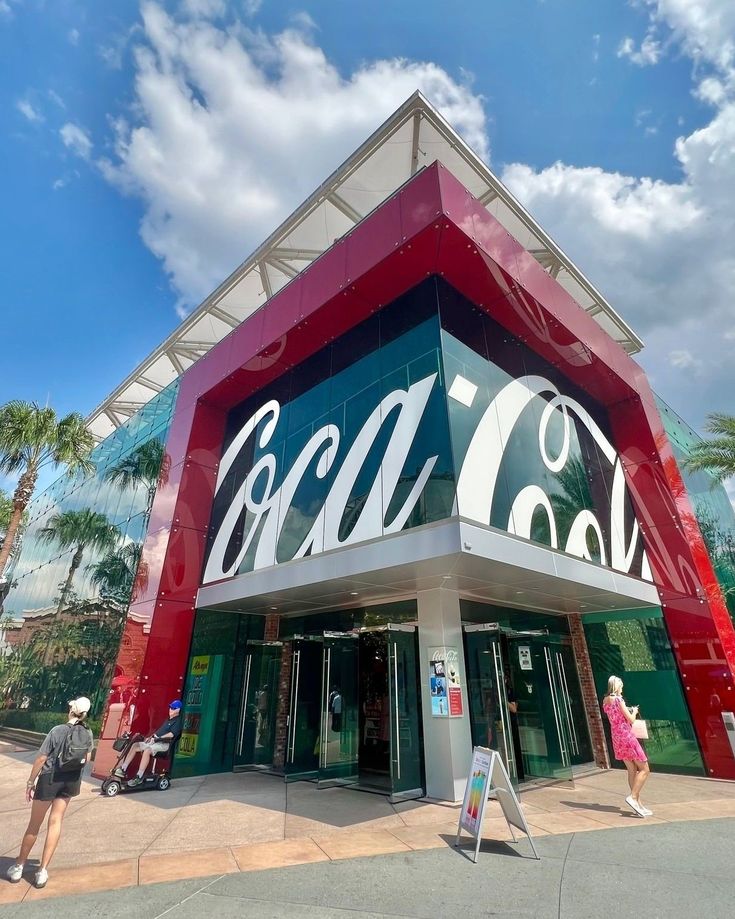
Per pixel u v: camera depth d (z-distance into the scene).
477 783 5.61
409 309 10.41
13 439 19.06
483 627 9.22
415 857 5.26
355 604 11.38
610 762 11.88
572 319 12.39
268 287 16.78
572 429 12.77
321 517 10.16
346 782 9.80
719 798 8.45
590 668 12.77
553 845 5.61
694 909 3.80
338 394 11.34
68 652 16.34
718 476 19.03
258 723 12.29
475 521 7.63
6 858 5.48
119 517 16.44
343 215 14.69
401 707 8.84
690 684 11.48
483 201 13.95
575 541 10.70
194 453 14.12
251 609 12.52
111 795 9.02
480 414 9.41
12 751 15.73
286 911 3.92
